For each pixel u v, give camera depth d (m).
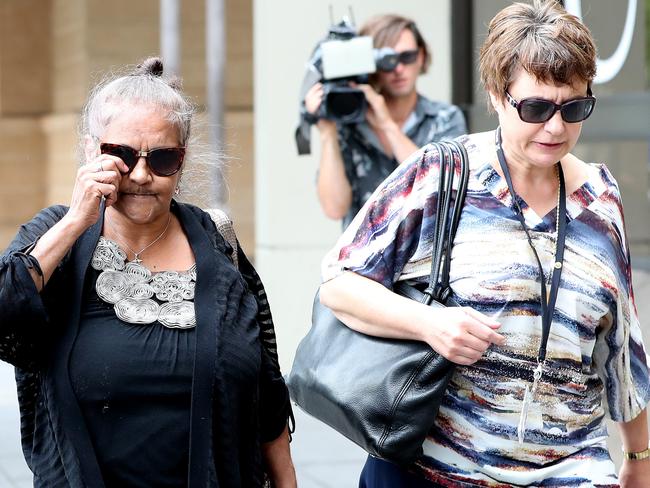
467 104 8.86
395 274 3.39
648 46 7.98
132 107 3.00
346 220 6.36
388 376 3.26
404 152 6.13
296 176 9.12
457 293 3.29
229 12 19.64
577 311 3.29
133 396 2.95
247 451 3.11
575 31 3.15
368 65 6.23
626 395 3.52
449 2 8.90
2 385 9.27
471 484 3.31
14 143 23.19
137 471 2.95
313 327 3.59
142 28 20.44
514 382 3.27
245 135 19.61
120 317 2.98
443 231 3.31
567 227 3.32
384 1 8.95
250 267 3.39
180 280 3.06
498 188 3.30
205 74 20.14
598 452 3.38
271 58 9.04
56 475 2.96
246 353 3.06
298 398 3.54
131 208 3.01
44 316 2.89
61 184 22.38
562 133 3.17
